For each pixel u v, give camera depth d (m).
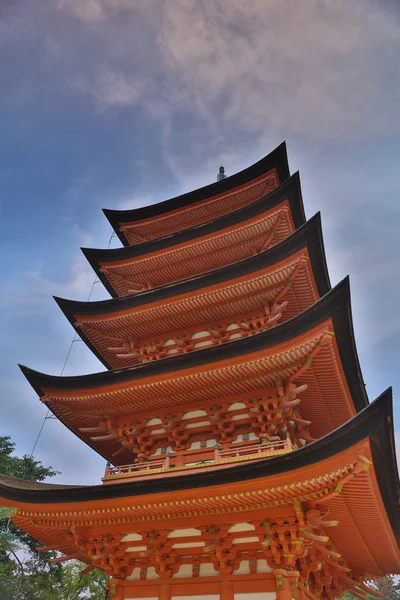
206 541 10.48
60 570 27.25
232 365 12.26
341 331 11.58
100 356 19.06
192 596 10.10
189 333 16.48
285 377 12.38
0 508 11.13
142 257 18.97
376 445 8.30
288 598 9.12
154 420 14.31
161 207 22.19
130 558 11.27
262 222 17.17
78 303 16.72
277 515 9.54
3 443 29.14
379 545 11.95
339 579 14.88
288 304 15.62
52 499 11.19
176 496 9.87
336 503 9.59
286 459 8.88
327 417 14.66
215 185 21.20
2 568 24.00
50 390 14.54
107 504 10.62
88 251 19.80
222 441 12.84
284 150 19.95
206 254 18.52
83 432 16.17
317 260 14.77
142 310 16.16
